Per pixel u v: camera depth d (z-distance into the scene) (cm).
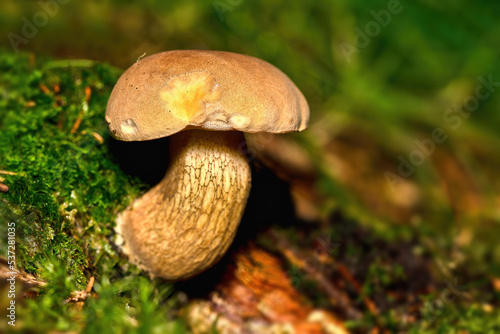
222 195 36
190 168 36
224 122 35
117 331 34
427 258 46
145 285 37
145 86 35
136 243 38
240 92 35
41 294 34
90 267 38
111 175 39
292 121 36
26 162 38
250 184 37
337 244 46
